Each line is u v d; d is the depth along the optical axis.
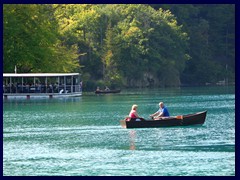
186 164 85.69
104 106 179.12
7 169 84.31
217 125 125.56
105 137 110.56
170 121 121.69
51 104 186.50
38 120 139.62
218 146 99.38
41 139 109.50
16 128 125.00
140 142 104.31
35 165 86.69
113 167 84.56
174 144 101.69
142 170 82.56
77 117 145.62
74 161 89.06
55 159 90.75
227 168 83.00
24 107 174.62
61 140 107.94
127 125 121.12
